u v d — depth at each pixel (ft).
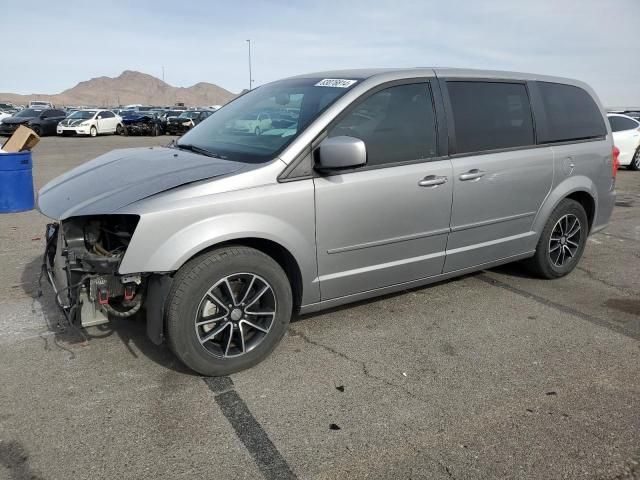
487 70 14.71
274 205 10.58
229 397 10.07
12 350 11.58
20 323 12.90
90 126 95.66
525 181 14.94
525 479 8.10
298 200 10.85
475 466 8.35
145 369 10.96
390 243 12.50
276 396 10.14
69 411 9.48
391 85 12.44
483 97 14.20
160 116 112.88
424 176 12.65
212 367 10.50
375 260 12.42
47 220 24.00
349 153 10.41
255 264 10.53
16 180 25.50
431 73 13.33
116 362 11.19
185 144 13.43
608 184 17.75
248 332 11.15
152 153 13.00
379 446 8.77
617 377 11.13
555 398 10.29
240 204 10.23
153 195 9.87
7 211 25.62
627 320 14.08
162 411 9.57
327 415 9.58
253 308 10.96
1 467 8.09
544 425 9.42
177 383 10.49
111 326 12.79
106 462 8.26
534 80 15.66
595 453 8.71
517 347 12.39
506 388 10.61
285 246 10.82
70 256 10.12
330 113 11.39
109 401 9.82
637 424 9.51
